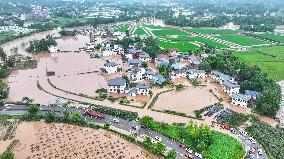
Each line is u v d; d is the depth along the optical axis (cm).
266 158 18762
